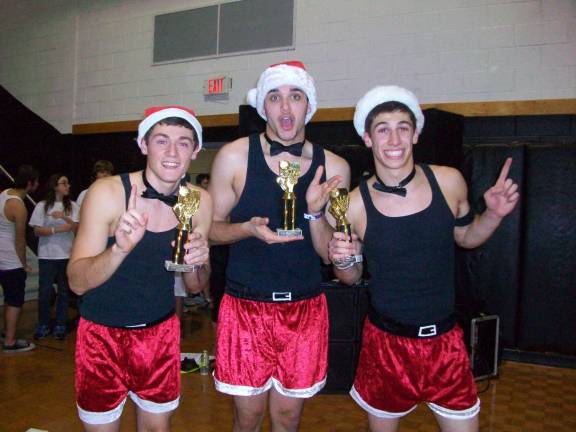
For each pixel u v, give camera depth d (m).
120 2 6.58
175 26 6.21
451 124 4.25
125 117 6.59
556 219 4.43
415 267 1.93
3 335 4.89
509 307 4.61
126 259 1.83
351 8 5.20
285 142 2.12
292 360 2.11
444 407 1.96
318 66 5.36
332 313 3.67
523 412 3.39
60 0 7.00
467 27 4.71
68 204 4.90
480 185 4.61
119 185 1.85
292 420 2.20
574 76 4.40
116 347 1.88
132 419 3.15
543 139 4.55
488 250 4.66
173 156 1.83
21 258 4.36
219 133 6.09
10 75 7.48
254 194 2.10
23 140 7.02
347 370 3.70
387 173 1.96
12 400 3.40
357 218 2.05
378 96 1.94
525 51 4.54
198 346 4.82
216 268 4.27
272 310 2.11
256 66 5.74
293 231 1.94
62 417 3.14
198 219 2.02
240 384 2.10
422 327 1.95
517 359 4.59
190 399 3.48
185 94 6.18
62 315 4.95
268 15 5.63
